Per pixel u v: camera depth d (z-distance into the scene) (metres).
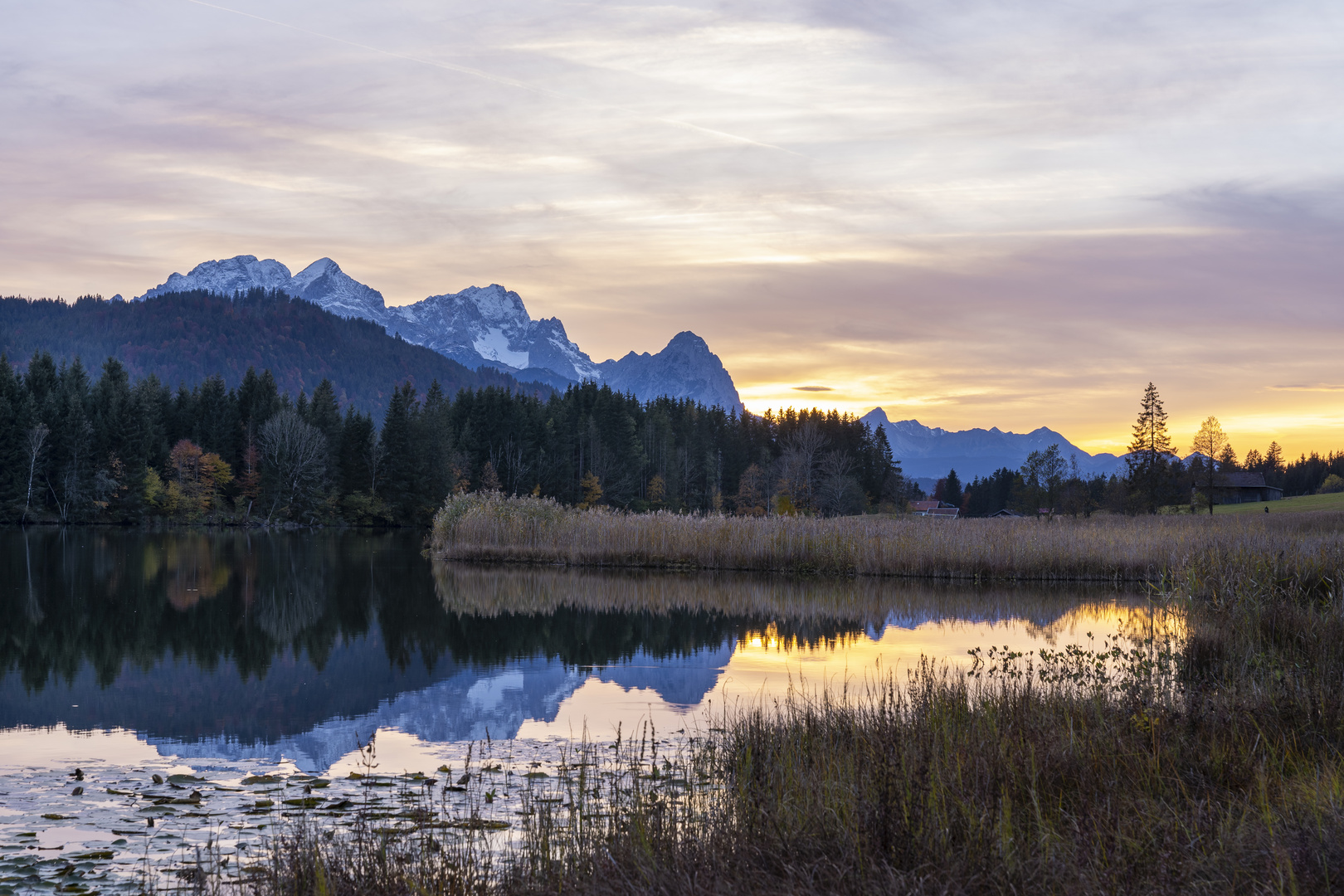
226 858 7.61
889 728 9.09
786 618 23.30
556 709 13.75
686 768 10.12
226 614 23.89
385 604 25.95
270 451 86.06
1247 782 7.52
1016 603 26.31
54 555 42.84
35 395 82.19
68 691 15.07
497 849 7.58
